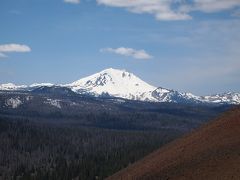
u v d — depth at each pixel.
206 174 69.88
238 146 75.00
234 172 66.06
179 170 77.44
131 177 91.81
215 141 84.00
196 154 82.00
